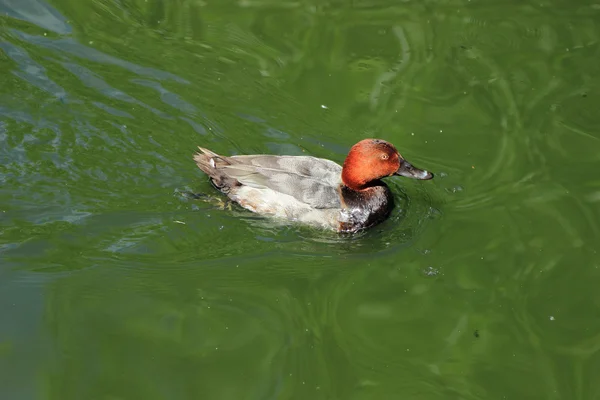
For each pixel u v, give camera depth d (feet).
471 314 32.91
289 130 42.80
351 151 38.04
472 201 39.42
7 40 45.75
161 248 35.53
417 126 43.60
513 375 30.22
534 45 48.98
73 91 42.93
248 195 38.37
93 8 49.60
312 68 47.03
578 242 36.60
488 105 44.98
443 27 50.26
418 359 30.76
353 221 38.09
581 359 30.96
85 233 35.60
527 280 34.63
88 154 39.45
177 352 30.37
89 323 31.37
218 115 43.11
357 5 51.72
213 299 32.96
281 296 33.45
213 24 49.78
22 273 33.30
